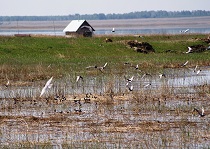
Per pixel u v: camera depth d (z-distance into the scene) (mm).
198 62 57344
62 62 56281
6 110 33406
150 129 28469
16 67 50188
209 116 31219
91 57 62438
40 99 36469
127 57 61875
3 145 25719
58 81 43938
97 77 45781
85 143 25875
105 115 31734
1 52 63844
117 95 37531
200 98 36906
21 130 28672
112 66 52781
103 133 27859
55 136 27438
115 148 24938
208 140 26391
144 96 36531
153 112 32375
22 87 41594
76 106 34438
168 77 47406
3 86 41969
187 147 25188
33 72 47938
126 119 30641
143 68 52406
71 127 29109
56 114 32188
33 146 25531
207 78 47062
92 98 36625
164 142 25891
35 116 31750
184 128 28422
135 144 25719
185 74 49656
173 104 34531
